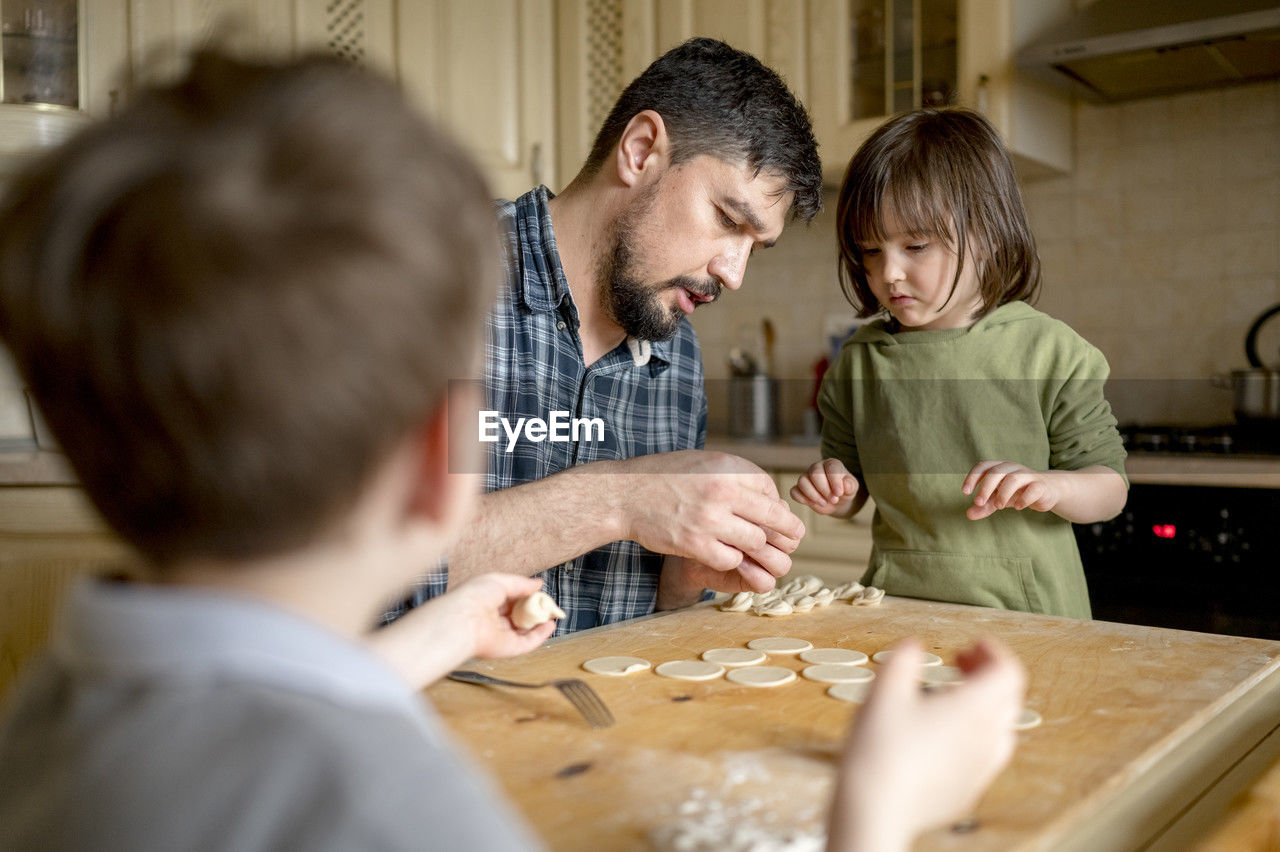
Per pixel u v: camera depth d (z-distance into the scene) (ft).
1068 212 7.91
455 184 1.10
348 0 7.97
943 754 1.33
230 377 0.95
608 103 8.64
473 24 8.43
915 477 4.72
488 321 3.85
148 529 1.06
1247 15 5.92
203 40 1.15
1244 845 1.63
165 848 0.90
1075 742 2.08
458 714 2.31
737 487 3.33
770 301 9.26
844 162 7.73
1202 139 7.36
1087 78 7.07
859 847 1.23
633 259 3.88
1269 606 5.58
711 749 2.09
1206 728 2.25
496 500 3.39
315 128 1.03
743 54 3.87
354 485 1.05
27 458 6.31
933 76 7.34
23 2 6.93
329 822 0.91
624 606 4.05
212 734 0.96
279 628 1.05
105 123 1.04
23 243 0.98
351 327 0.98
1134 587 5.99
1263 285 7.18
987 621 3.26
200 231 0.95
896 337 4.97
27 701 1.13
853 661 2.80
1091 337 7.85
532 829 1.70
